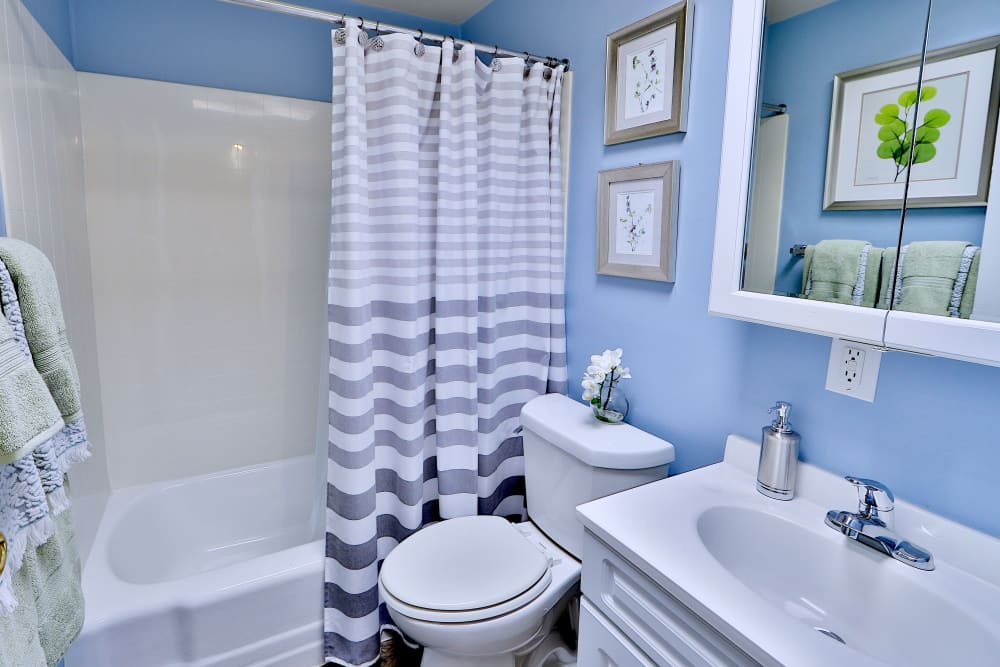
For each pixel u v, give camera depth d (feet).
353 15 7.22
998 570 2.72
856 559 3.01
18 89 3.97
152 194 6.39
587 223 5.51
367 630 5.19
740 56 3.50
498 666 4.71
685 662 2.76
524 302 5.98
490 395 5.77
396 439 5.35
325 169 7.32
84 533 5.23
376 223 5.05
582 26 5.38
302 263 7.38
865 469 3.35
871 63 2.91
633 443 4.49
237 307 7.07
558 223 5.79
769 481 3.59
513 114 5.47
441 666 4.71
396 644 5.73
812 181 3.21
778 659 2.22
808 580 3.21
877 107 2.90
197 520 6.93
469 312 5.45
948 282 2.65
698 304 4.39
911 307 2.78
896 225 2.84
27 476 2.49
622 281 5.14
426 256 5.38
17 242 2.95
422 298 5.40
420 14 7.47
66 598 3.26
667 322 4.69
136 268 6.43
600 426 4.86
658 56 4.48
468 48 5.08
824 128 3.13
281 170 7.06
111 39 6.02
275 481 7.45
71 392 3.01
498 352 5.90
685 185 4.40
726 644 2.51
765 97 3.43
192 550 6.85
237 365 7.18
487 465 5.89
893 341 2.82
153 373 6.69
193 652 4.69
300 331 7.51
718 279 3.77
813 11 3.15
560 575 4.60
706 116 4.19
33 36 4.38
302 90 7.10
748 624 2.42
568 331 5.94
